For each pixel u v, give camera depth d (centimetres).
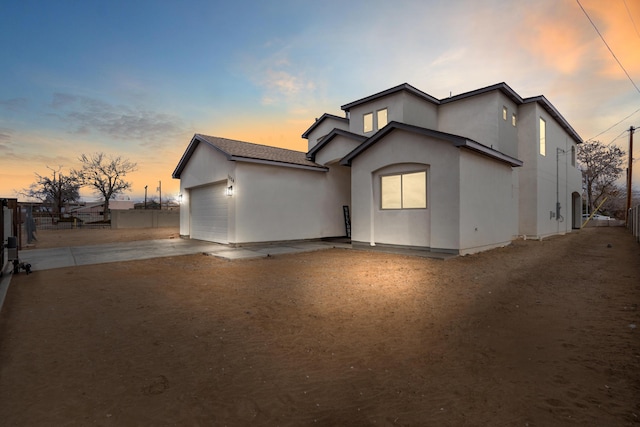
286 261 994
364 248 1235
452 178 1006
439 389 295
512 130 1576
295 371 330
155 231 2519
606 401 272
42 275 797
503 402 274
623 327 438
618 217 4250
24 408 266
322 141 1512
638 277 742
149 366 340
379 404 273
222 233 1406
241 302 569
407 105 1509
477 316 491
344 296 604
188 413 261
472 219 1062
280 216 1405
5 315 502
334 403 275
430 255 1011
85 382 308
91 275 797
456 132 1573
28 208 1644
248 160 1281
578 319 474
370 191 1225
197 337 417
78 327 451
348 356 364
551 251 1149
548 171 1747
